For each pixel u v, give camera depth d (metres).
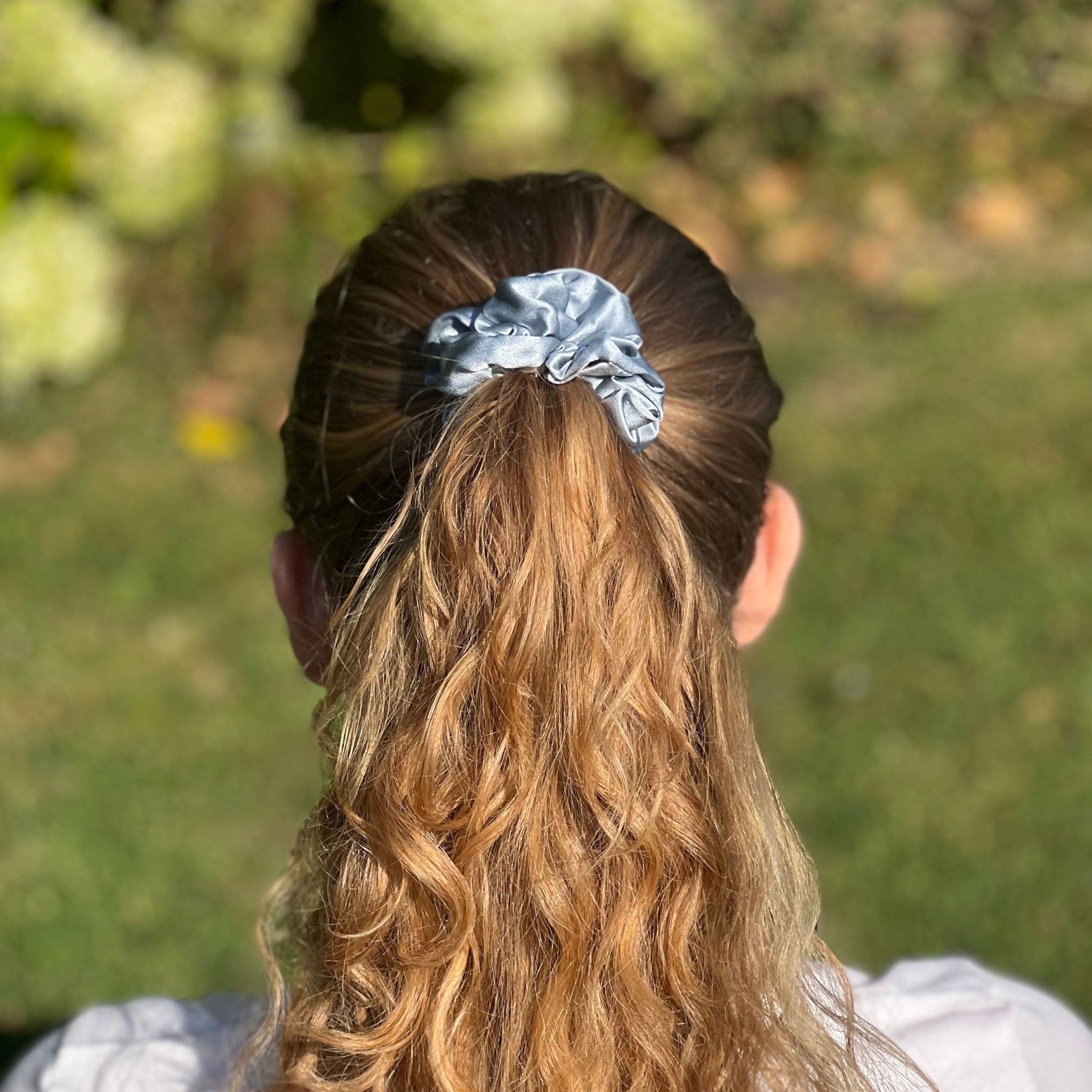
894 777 2.80
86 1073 1.13
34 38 3.88
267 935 1.08
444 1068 0.87
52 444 3.89
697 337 1.04
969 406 3.82
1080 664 3.01
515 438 0.89
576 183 1.15
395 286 1.05
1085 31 4.94
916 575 3.28
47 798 2.84
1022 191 4.79
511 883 0.88
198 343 4.26
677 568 0.89
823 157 4.98
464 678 0.87
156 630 3.28
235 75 4.43
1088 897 2.53
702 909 0.90
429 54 4.52
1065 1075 1.10
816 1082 0.91
